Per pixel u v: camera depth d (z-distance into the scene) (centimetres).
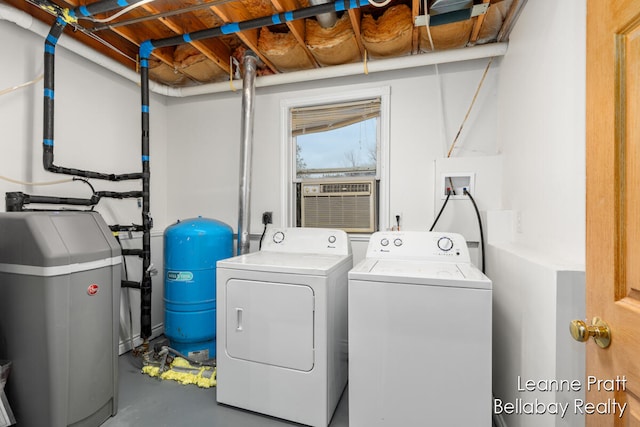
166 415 175
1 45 185
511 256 149
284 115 271
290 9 188
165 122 307
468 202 214
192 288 224
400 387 146
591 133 79
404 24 196
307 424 166
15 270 149
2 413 145
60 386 147
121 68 236
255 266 177
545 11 142
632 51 67
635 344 65
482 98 226
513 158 186
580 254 112
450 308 139
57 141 213
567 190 120
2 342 152
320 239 222
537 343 120
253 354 177
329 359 168
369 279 150
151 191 290
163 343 225
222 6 181
